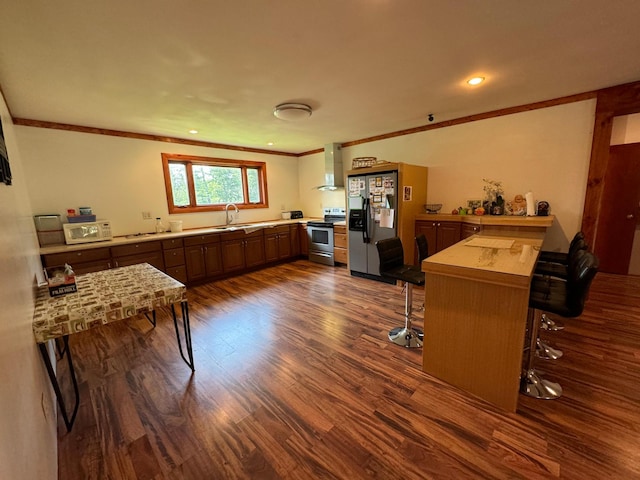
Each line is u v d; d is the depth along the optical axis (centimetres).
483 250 212
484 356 169
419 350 228
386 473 129
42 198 331
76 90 241
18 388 92
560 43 194
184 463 137
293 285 407
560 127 320
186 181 467
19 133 313
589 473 125
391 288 379
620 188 373
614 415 156
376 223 401
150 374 207
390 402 172
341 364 212
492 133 365
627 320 260
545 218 305
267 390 187
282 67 215
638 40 191
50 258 300
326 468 133
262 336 259
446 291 180
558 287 196
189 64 204
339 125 396
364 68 221
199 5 142
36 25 151
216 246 436
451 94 288
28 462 89
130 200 400
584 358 207
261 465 135
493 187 373
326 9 150
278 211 602
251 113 322
